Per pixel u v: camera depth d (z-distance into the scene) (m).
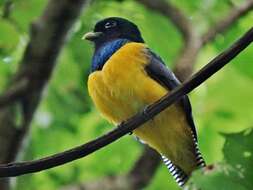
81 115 16.05
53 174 16.23
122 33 11.35
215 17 16.09
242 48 7.46
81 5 12.64
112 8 15.29
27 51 12.96
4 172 7.79
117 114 9.98
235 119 16.05
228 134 7.55
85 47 14.88
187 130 9.98
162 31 15.43
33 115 13.23
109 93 9.88
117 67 9.88
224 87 16.03
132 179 14.26
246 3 15.63
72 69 15.05
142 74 9.90
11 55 14.42
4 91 13.34
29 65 13.01
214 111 16.03
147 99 9.80
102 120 16.12
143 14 15.45
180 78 14.23
